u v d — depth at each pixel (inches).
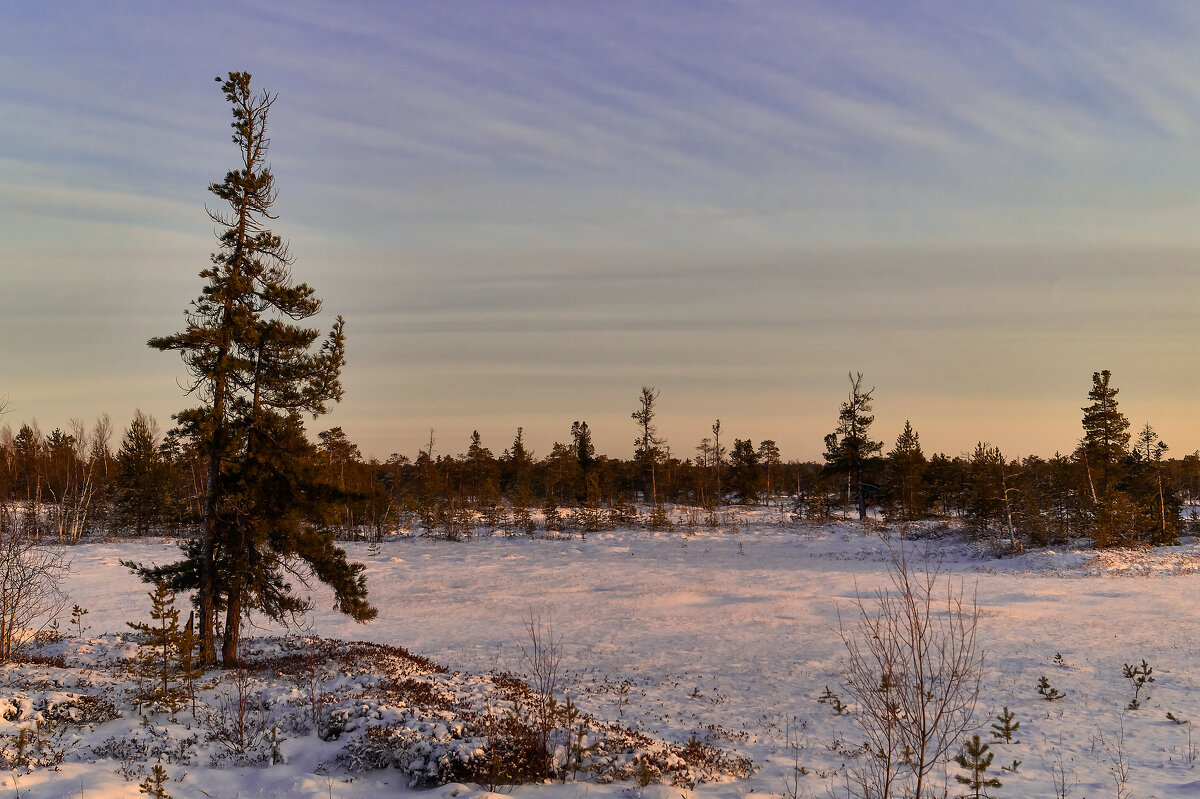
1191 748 497.7
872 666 784.9
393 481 3447.3
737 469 3476.9
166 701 475.8
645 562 1897.1
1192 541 2065.7
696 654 902.4
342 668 642.8
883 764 461.7
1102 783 425.4
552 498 3080.7
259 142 703.7
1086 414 2258.9
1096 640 894.4
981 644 874.8
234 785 357.4
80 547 1911.9
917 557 1950.1
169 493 2182.6
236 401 687.1
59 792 313.9
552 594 1414.9
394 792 359.3
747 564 1855.3
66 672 569.9
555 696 660.1
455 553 2081.7
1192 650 833.5
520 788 366.6
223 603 684.7
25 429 3006.9
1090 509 2044.8
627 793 363.9
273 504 687.7
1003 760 478.6
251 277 700.7
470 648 939.3
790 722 599.8
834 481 3061.0
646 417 3501.5
